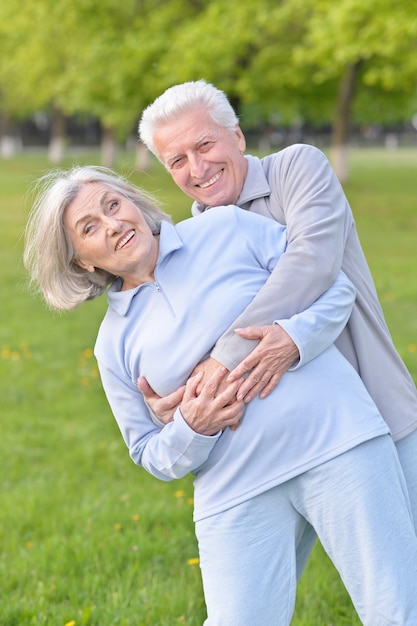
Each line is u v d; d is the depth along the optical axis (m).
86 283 3.02
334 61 21.36
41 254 2.96
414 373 7.93
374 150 60.38
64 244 2.92
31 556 4.83
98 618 4.16
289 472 2.73
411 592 2.67
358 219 20.39
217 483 2.82
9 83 43.28
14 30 33.50
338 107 26.83
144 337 2.88
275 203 3.08
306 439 2.73
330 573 4.55
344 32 18.94
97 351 3.00
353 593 2.76
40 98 38.44
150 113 3.15
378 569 2.67
